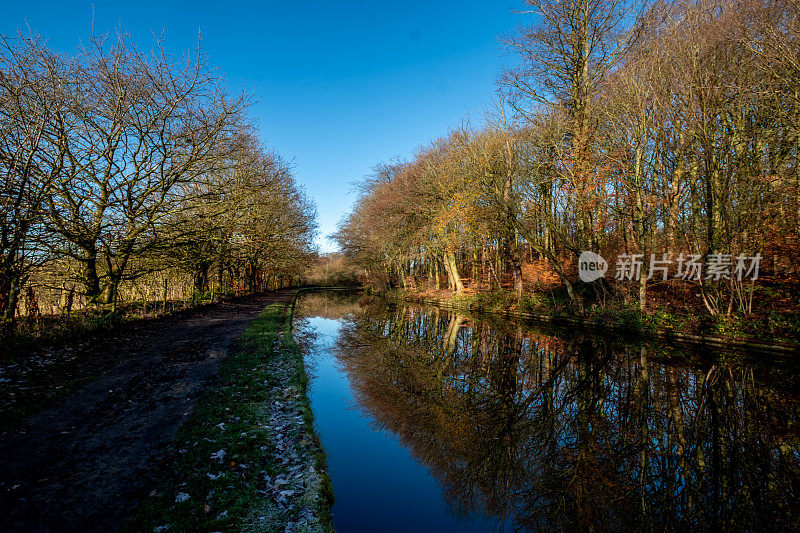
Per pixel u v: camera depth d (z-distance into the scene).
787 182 11.78
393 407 8.32
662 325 14.01
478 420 7.70
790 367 10.28
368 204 32.94
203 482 4.06
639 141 14.60
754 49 11.12
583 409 8.23
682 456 6.23
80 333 9.71
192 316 17.34
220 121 13.83
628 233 16.80
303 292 54.50
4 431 4.76
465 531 4.33
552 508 4.93
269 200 23.34
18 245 8.49
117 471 4.14
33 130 9.09
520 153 20.11
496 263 26.39
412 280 39.16
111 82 11.77
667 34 13.44
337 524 4.20
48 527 3.19
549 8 17.48
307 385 8.74
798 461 5.98
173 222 14.57
